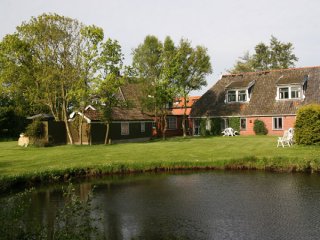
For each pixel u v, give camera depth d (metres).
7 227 8.05
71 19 33.88
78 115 35.62
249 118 42.25
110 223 12.22
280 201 14.36
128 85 48.06
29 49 33.97
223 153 23.78
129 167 20.69
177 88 39.22
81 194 16.14
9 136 50.94
